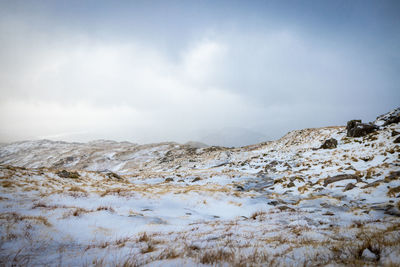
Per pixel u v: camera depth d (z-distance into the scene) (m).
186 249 5.49
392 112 46.38
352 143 39.91
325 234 6.60
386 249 4.09
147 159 103.12
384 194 14.33
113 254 5.56
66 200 14.73
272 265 3.82
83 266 4.62
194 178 36.78
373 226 6.98
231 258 4.32
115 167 97.94
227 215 14.62
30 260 5.18
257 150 69.25
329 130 58.50
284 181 26.16
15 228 7.42
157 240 7.20
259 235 7.52
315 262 3.90
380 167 21.02
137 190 20.64
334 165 29.47
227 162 62.62
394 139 30.55
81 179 27.98
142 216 11.93
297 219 10.78
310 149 48.19
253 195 20.73
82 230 8.58
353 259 3.84
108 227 9.31
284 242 5.92
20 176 21.73
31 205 12.11
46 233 7.59
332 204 14.54
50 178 24.19
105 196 16.89
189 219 12.60
